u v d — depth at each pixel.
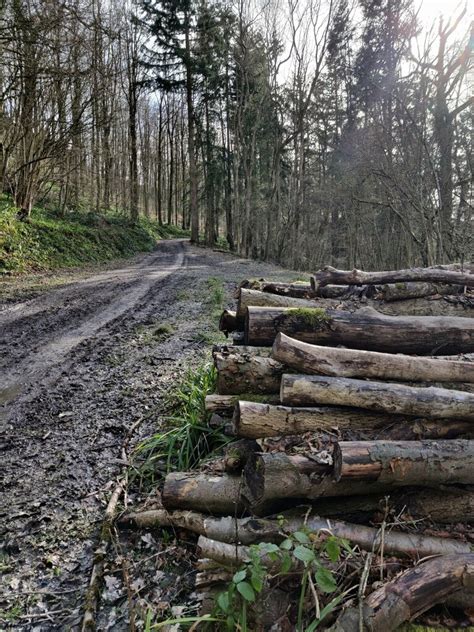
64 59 13.27
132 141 24.73
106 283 11.31
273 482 2.04
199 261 19.86
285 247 26.50
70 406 4.28
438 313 3.41
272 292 3.72
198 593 2.09
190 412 3.67
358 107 21.20
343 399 2.42
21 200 14.72
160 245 27.09
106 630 1.95
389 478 2.07
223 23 23.55
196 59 23.91
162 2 22.59
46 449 3.49
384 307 3.41
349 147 20.73
